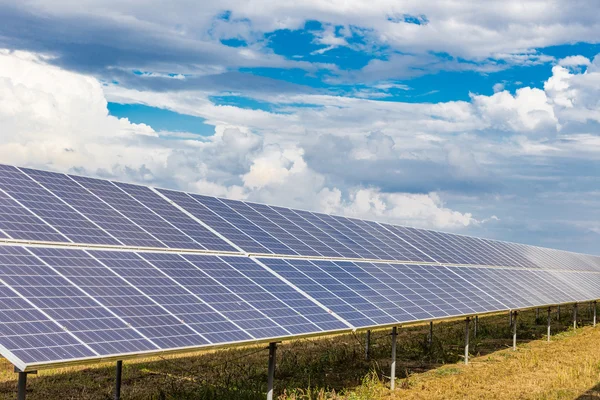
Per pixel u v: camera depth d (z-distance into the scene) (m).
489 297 36.38
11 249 18.58
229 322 19.62
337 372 32.25
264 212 33.88
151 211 26.61
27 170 24.77
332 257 31.09
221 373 30.64
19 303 15.95
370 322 24.33
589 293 54.44
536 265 57.97
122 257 21.12
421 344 39.44
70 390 27.00
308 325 21.78
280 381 29.25
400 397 26.58
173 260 22.58
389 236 41.50
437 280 35.06
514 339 40.78
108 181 27.52
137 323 17.42
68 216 22.69
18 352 14.13
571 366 33.88
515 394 27.16
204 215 29.14
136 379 29.75
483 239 59.25
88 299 17.52
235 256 25.56
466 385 29.09
